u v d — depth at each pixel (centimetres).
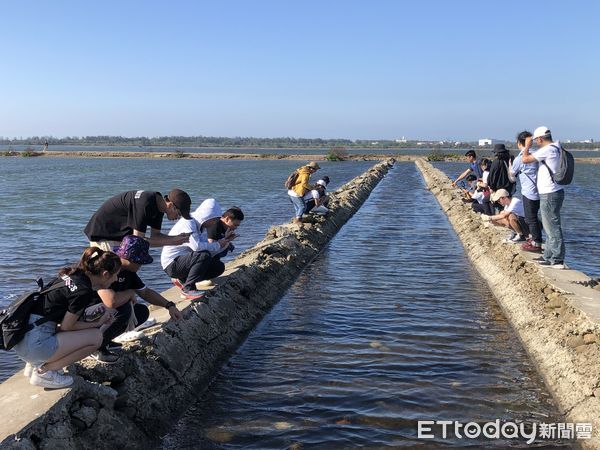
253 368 750
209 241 865
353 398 659
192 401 648
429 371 738
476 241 1511
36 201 2814
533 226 1114
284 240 1378
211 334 773
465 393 675
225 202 2850
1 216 2227
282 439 571
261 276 1084
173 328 702
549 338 772
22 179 4541
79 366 549
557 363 708
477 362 771
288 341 852
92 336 515
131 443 533
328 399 657
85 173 5491
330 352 805
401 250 1582
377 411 629
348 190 2873
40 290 493
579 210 2531
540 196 1000
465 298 1095
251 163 8312
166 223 2095
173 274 821
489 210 1717
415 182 4388
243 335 857
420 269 1345
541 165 994
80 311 493
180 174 5381
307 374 728
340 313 993
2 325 469
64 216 2244
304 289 1158
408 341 849
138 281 604
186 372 670
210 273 875
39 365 491
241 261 1134
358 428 592
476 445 560
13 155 11256
